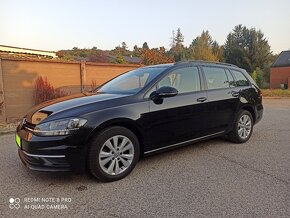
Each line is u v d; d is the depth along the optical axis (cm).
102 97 410
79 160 349
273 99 1906
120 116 376
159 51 3622
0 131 703
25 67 859
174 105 436
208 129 497
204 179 381
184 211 298
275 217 284
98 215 292
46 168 343
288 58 4491
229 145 554
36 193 343
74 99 416
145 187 358
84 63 1009
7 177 392
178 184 366
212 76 521
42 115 368
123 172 385
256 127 753
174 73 460
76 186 362
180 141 455
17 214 296
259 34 5250
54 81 938
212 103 497
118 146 382
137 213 295
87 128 351
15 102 844
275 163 446
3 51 1748
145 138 407
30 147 345
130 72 523
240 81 582
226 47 5738
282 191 342
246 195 332
